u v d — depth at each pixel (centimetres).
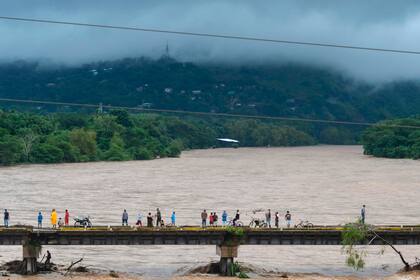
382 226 19838
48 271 18238
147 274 18188
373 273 18950
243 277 17825
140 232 18725
